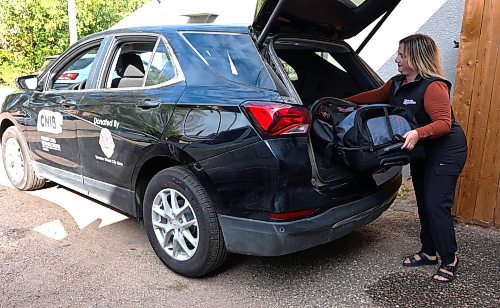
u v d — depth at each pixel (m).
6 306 2.98
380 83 4.07
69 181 4.43
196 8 9.12
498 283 3.31
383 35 5.71
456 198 4.40
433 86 3.09
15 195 5.12
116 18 16.95
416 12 5.44
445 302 3.06
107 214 4.60
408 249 3.88
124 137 3.57
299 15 3.43
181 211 3.27
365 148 2.95
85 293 3.15
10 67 14.66
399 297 3.13
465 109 4.21
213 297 3.12
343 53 4.14
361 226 3.39
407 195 5.21
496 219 4.21
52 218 4.48
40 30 14.63
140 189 3.69
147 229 3.55
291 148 2.83
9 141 5.24
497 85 4.02
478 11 4.04
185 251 3.32
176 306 3.02
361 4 3.67
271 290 3.22
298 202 2.87
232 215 3.01
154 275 3.41
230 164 2.94
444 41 5.29
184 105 3.17
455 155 3.18
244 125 2.88
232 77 3.15
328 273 3.46
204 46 3.36
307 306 3.02
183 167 3.27
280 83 3.01
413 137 2.93
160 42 3.57
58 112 4.32
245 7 8.35
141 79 3.73
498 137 4.08
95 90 4.00
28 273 3.41
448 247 3.27
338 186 3.09
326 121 3.36
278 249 2.90
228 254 3.24
